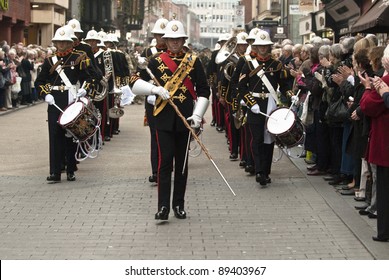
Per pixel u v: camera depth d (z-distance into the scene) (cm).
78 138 1456
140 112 3334
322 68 1527
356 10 3064
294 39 5738
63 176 1593
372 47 1184
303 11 4453
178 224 1179
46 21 6600
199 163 1802
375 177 1168
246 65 1493
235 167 1741
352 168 1427
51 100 1471
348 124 1404
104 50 2192
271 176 1606
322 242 1077
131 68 3288
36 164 1753
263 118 1482
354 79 1296
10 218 1210
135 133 2458
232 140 1853
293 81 1659
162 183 1191
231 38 1930
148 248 1041
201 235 1113
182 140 1210
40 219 1205
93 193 1412
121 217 1223
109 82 2191
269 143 1495
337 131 1479
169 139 1194
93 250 1029
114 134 2403
